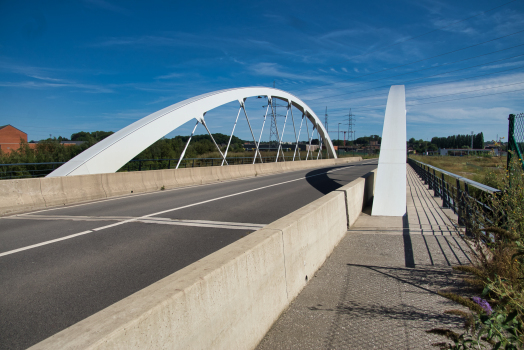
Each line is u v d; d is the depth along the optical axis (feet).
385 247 19.88
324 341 9.62
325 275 15.24
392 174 32.94
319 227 16.58
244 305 8.71
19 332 9.64
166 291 6.27
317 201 18.53
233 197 39.86
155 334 5.62
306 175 82.07
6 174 66.13
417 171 90.02
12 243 19.35
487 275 12.06
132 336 5.16
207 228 23.18
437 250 19.03
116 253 17.33
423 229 24.32
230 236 20.92
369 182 39.37
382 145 35.78
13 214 29.17
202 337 6.84
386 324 10.66
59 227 23.58
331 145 170.40
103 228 23.18
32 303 11.53
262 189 49.19
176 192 45.50
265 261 10.19
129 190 43.65
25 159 75.41
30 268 15.08
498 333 6.64
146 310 5.52
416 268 16.08
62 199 34.30
